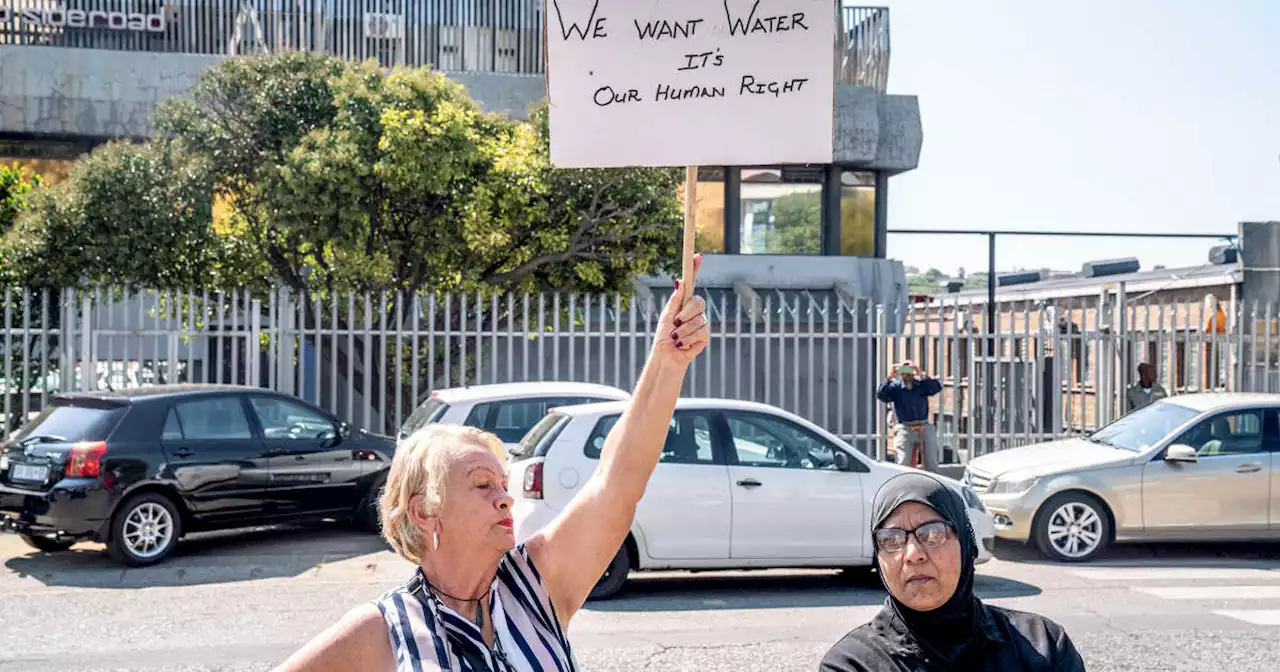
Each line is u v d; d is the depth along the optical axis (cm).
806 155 321
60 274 1511
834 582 1067
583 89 327
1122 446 1249
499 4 2333
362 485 1273
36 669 743
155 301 1633
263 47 1977
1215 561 1197
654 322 1683
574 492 969
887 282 2381
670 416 297
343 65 1739
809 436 1037
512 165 1594
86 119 2092
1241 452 1205
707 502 995
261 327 1639
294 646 808
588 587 289
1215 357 1727
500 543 264
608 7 326
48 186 1622
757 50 322
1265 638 831
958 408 1641
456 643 254
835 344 2286
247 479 1186
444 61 2314
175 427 1152
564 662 266
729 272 2319
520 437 1215
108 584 1045
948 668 303
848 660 309
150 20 2192
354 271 1599
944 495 308
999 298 2841
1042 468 1195
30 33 2170
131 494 1116
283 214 1572
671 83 324
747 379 2252
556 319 1530
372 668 250
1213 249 2484
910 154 2361
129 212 1527
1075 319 2619
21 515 1097
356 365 1786
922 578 300
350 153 1559
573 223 1655
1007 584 1054
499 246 1652
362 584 1045
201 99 1675
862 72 2364
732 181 2356
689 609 942
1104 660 770
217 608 935
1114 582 1065
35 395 1564
